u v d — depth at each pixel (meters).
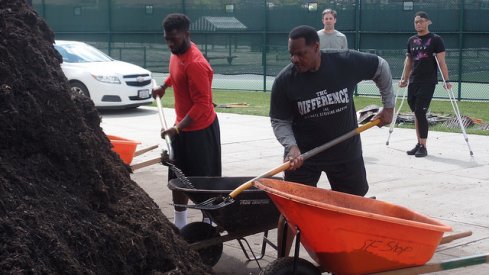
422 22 10.56
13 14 4.80
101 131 5.10
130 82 16.25
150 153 10.74
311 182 5.19
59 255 3.67
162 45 23.72
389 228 4.08
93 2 24.66
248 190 4.93
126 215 4.36
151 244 4.27
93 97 15.95
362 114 14.03
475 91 19.97
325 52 5.00
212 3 22.61
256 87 22.86
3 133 4.15
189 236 5.48
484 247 6.35
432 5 19.06
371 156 10.70
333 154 5.11
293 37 4.80
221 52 22.55
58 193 4.09
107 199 4.35
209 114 6.02
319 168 5.15
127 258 4.09
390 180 9.02
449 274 5.69
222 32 22.42
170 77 6.14
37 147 4.25
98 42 24.77
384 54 19.84
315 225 4.14
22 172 4.04
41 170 4.16
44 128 4.30
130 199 4.59
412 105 10.73
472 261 4.39
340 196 4.77
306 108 4.99
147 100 16.62
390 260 4.23
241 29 22.09
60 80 4.74
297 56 4.81
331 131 5.07
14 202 3.79
